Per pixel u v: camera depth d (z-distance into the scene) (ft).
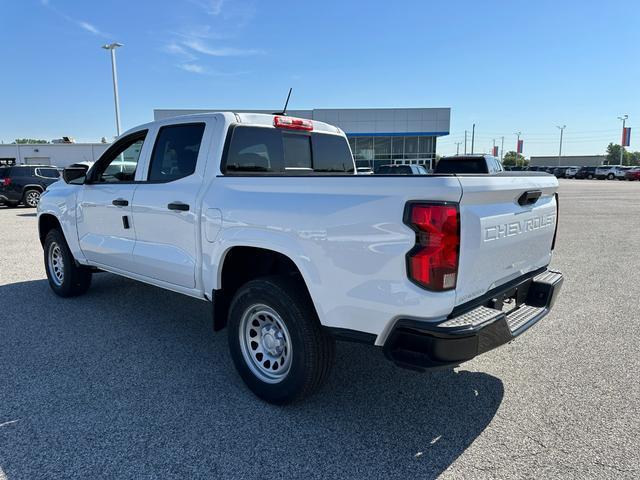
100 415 10.14
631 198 82.23
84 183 16.28
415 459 8.75
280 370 10.63
